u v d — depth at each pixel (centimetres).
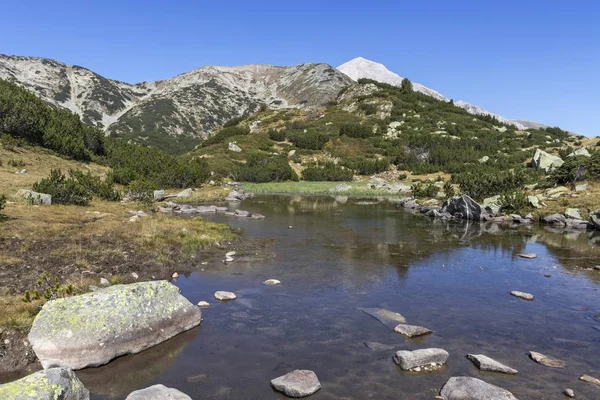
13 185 2634
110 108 16162
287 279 1348
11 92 4116
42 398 535
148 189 3166
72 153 4209
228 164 7012
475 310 1082
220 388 680
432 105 11388
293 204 4003
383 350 827
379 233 2344
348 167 7412
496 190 3744
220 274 1386
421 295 1207
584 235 2352
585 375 727
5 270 1166
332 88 17912
